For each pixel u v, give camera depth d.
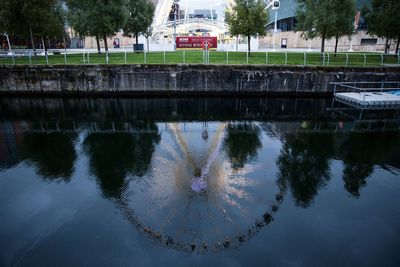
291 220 7.98
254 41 39.94
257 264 6.49
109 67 23.36
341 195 9.31
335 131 16.03
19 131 16.12
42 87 23.94
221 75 23.52
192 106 21.77
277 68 23.42
